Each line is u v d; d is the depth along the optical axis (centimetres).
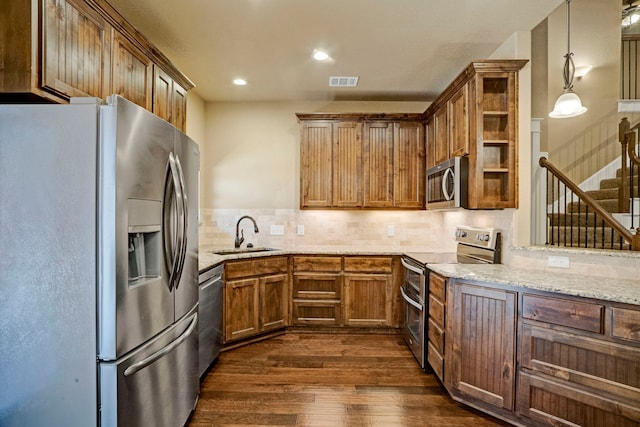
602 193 403
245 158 403
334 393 239
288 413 215
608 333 166
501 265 258
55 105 133
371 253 350
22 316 133
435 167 311
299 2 213
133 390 145
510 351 198
